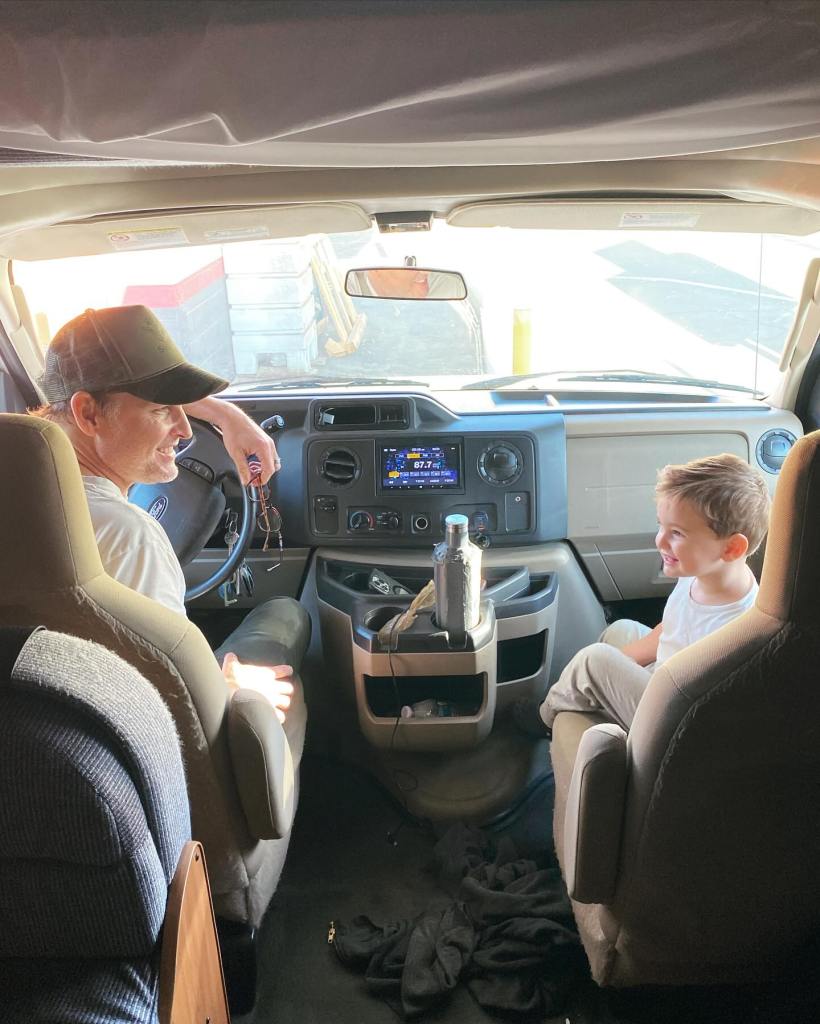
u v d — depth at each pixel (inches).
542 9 34.9
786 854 57.3
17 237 86.7
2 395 108.7
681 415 110.1
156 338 67.1
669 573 73.4
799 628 48.2
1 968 44.7
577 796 59.7
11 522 48.9
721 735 51.6
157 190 76.1
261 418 109.0
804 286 100.7
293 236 87.7
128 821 41.4
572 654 111.4
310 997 76.2
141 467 68.9
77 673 41.5
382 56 37.5
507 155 60.1
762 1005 68.4
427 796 98.8
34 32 35.8
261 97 41.1
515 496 108.2
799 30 36.9
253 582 109.9
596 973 67.9
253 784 62.3
